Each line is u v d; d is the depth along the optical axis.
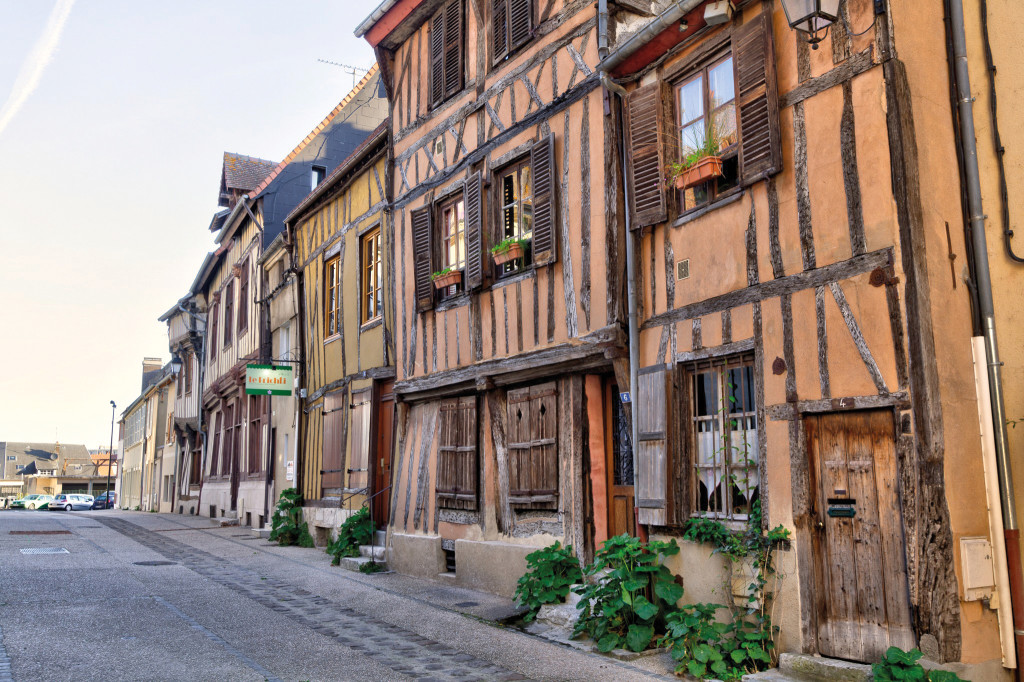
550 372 8.01
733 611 5.75
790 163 5.66
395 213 11.20
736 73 6.07
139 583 9.00
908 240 4.89
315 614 7.44
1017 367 5.13
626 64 7.14
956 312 5.06
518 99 8.70
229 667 5.38
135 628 6.55
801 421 5.41
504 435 8.77
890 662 4.58
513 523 8.48
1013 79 5.36
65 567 10.13
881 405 4.93
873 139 5.12
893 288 4.93
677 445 6.44
